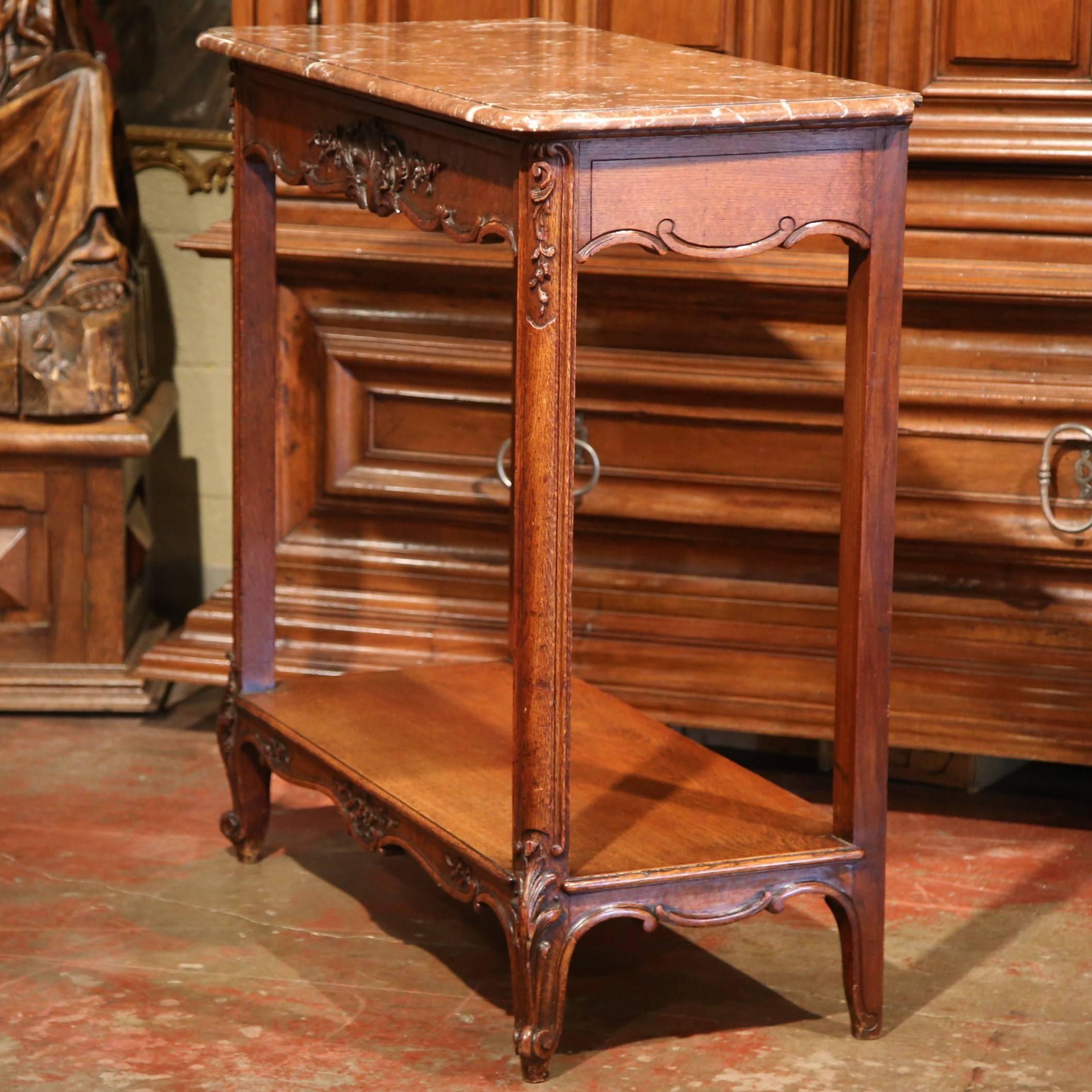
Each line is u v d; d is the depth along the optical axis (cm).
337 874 310
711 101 221
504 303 339
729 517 332
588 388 332
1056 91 312
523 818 234
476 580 354
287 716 299
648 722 302
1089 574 323
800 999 267
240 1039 252
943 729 322
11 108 373
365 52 267
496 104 217
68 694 381
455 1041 253
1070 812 340
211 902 297
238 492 307
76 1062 245
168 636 409
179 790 345
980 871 311
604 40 289
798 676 332
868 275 235
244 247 300
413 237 340
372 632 355
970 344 318
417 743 288
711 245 225
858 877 250
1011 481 318
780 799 268
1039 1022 260
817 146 228
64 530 377
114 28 410
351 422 352
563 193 216
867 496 241
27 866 309
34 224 377
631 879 238
